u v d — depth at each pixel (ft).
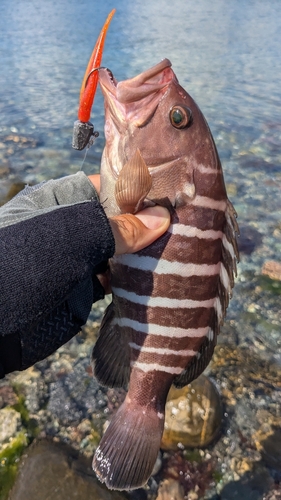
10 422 1.19
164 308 0.84
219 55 5.03
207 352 0.92
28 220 0.65
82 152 2.74
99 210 0.68
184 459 1.14
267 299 1.69
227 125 3.28
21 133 2.95
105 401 1.27
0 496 1.03
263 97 3.87
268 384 1.34
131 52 4.80
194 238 0.81
